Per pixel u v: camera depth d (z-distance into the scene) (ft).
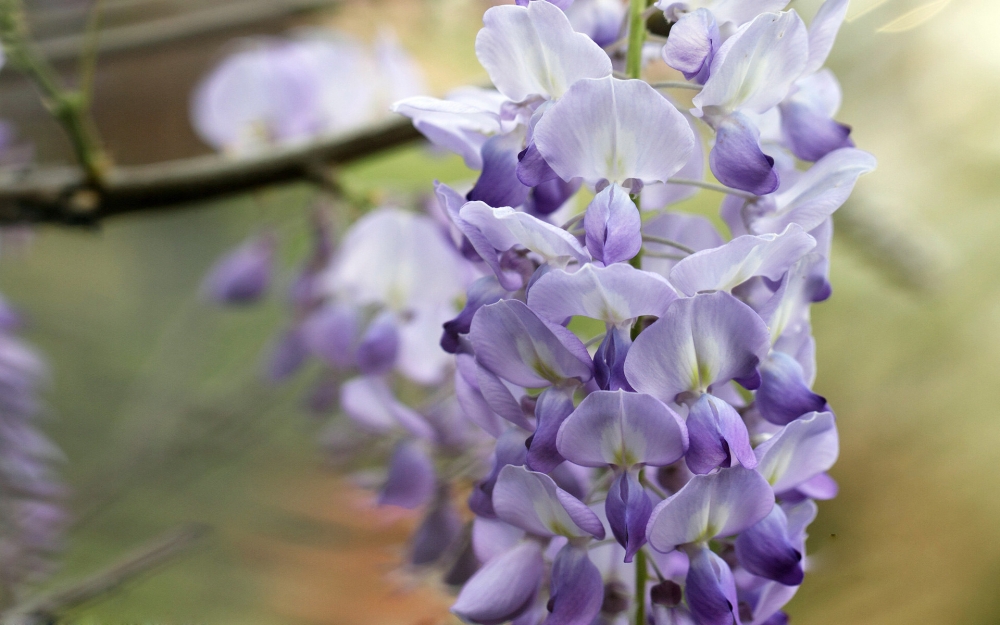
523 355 0.99
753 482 0.97
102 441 2.17
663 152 0.97
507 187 1.00
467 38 2.17
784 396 0.99
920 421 2.77
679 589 1.01
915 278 1.67
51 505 1.77
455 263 1.52
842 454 2.83
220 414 2.11
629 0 1.06
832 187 1.00
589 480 1.05
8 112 2.28
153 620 1.85
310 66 1.94
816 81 1.07
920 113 2.46
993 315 2.64
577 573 1.01
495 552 1.07
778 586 1.03
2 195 1.48
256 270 2.01
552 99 1.00
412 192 1.63
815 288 1.02
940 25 2.28
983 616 2.61
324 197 1.79
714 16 1.00
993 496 2.71
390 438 1.47
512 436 1.03
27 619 1.32
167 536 1.46
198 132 3.14
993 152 2.45
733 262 0.97
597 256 0.96
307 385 2.13
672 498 0.97
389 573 1.46
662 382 0.98
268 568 2.21
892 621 2.48
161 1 2.01
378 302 1.57
